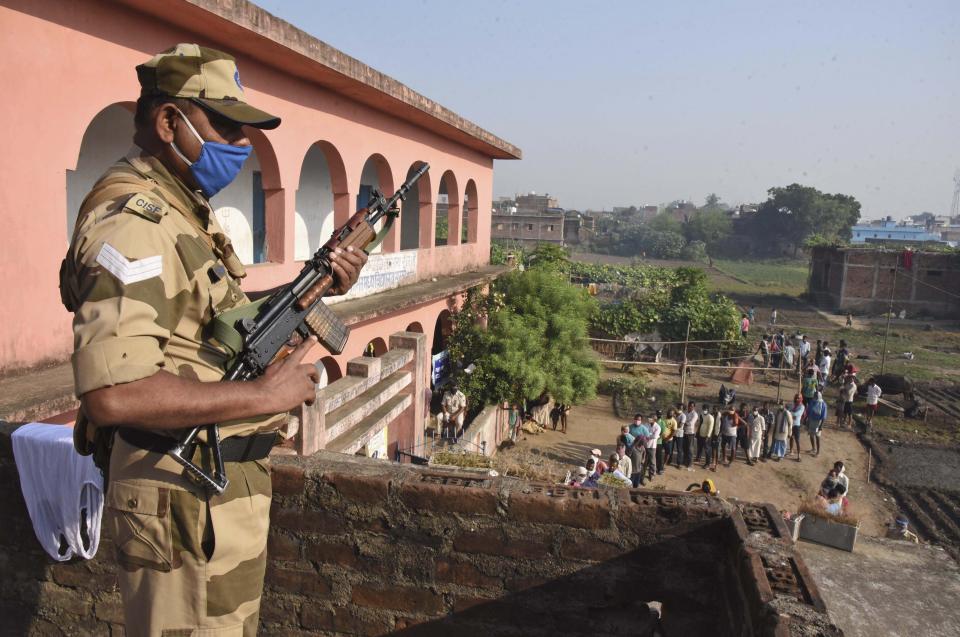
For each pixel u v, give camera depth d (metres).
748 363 28.64
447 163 18.27
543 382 17.64
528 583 2.97
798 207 98.38
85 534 3.12
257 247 13.52
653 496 2.98
